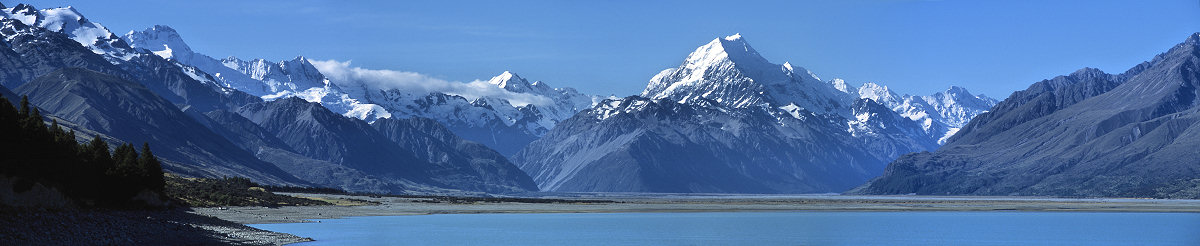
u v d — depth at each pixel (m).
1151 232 197.12
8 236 104.19
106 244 112.00
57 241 107.69
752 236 181.62
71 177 152.62
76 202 151.62
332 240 156.88
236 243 132.25
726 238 176.75
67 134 172.38
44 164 143.88
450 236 173.88
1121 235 188.50
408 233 178.50
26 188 135.38
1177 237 184.50
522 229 195.50
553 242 165.00
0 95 137.00
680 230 197.00
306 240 148.88
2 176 132.12
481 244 158.62
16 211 121.81
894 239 177.50
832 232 193.00
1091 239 179.25
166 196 189.25
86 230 118.81
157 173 184.12
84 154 168.75
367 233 173.88
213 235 140.38
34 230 110.69
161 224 144.75
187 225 150.62
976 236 184.62
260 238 143.62
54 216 124.56
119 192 167.00
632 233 187.38
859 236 182.88
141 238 123.75
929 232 194.75
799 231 196.12
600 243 163.88
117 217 142.25
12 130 135.88
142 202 175.00
